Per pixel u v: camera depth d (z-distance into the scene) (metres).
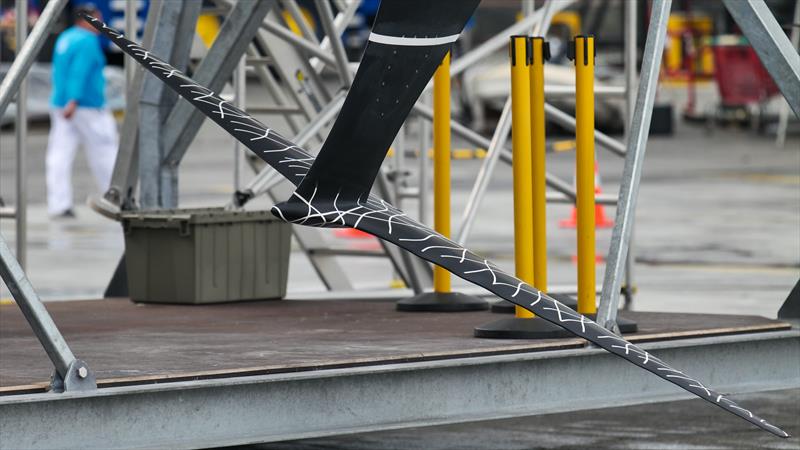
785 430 12.33
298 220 7.78
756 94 57.31
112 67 63.31
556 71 52.12
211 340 10.45
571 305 11.92
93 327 11.51
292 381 8.31
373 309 13.08
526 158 10.05
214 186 37.91
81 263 23.97
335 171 7.87
